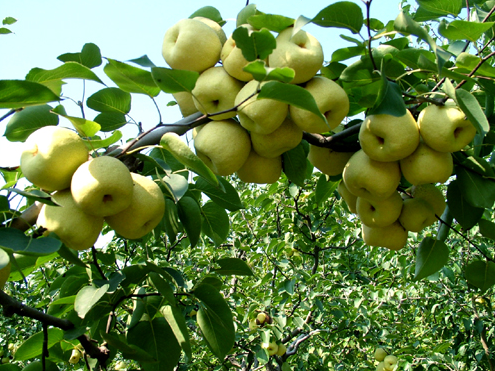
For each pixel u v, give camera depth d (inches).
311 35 55.3
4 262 38.2
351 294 204.8
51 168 46.7
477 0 79.7
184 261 256.4
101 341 68.0
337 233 206.7
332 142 66.2
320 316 194.7
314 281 186.5
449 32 57.2
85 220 48.3
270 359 175.6
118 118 66.4
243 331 171.0
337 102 55.7
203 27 58.4
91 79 55.2
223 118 58.1
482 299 201.6
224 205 74.1
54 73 53.7
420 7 72.9
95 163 46.6
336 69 64.6
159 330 65.4
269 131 54.3
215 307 66.9
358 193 64.7
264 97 47.0
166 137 50.6
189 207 67.7
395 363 171.6
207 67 59.3
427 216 69.3
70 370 118.2
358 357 246.4
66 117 48.7
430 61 56.7
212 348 68.1
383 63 54.2
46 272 142.6
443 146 56.7
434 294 221.6
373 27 65.5
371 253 266.2
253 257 194.5
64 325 54.7
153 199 52.4
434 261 71.7
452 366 174.7
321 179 83.9
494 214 168.1
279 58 53.4
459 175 66.1
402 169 61.7
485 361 198.1
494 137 68.1
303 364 221.3
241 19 60.8
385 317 245.8
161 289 61.7
